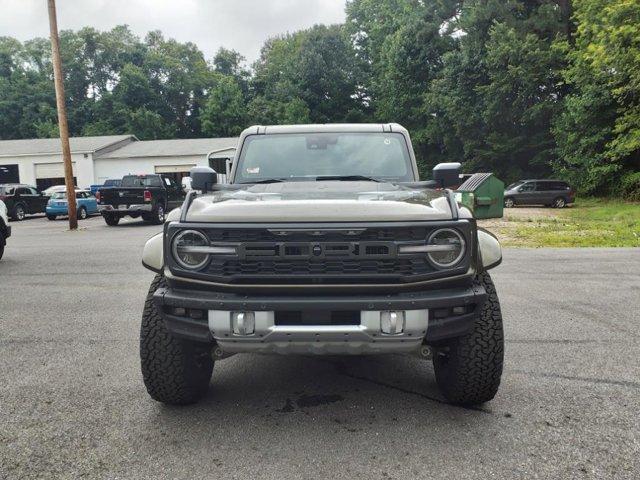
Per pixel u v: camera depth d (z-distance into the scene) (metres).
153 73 80.38
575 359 4.70
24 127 71.44
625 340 5.25
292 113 56.38
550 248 12.31
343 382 4.25
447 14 44.12
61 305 6.92
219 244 3.18
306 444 3.21
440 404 3.79
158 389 3.62
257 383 4.24
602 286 7.88
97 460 3.04
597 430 3.35
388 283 3.14
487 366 3.49
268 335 3.10
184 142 45.12
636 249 12.04
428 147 45.66
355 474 2.87
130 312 6.54
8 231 10.98
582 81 31.02
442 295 3.16
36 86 73.88
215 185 4.38
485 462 2.98
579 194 33.25
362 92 59.19
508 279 8.44
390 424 3.47
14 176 41.06
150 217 21.75
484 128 39.00
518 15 38.78
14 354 4.93
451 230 3.18
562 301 6.93
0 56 77.75
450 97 39.69
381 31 54.66
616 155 29.73
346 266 3.13
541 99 36.38
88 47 82.06
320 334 3.07
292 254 3.12
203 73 82.81
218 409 3.73
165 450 3.15
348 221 3.14
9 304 6.98
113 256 11.53
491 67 36.69
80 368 4.55
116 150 43.03
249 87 79.88
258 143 5.05
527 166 39.47
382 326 3.09
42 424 3.49
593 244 13.13
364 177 4.81
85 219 26.27
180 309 3.30
